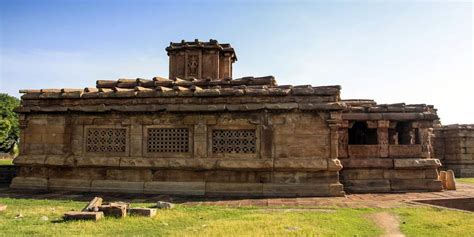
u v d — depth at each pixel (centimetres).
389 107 1616
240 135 1444
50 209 1024
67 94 1558
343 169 1543
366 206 1104
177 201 1241
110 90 1577
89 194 1412
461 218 909
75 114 1549
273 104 1412
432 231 782
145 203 1182
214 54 2034
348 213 980
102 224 818
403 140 1719
